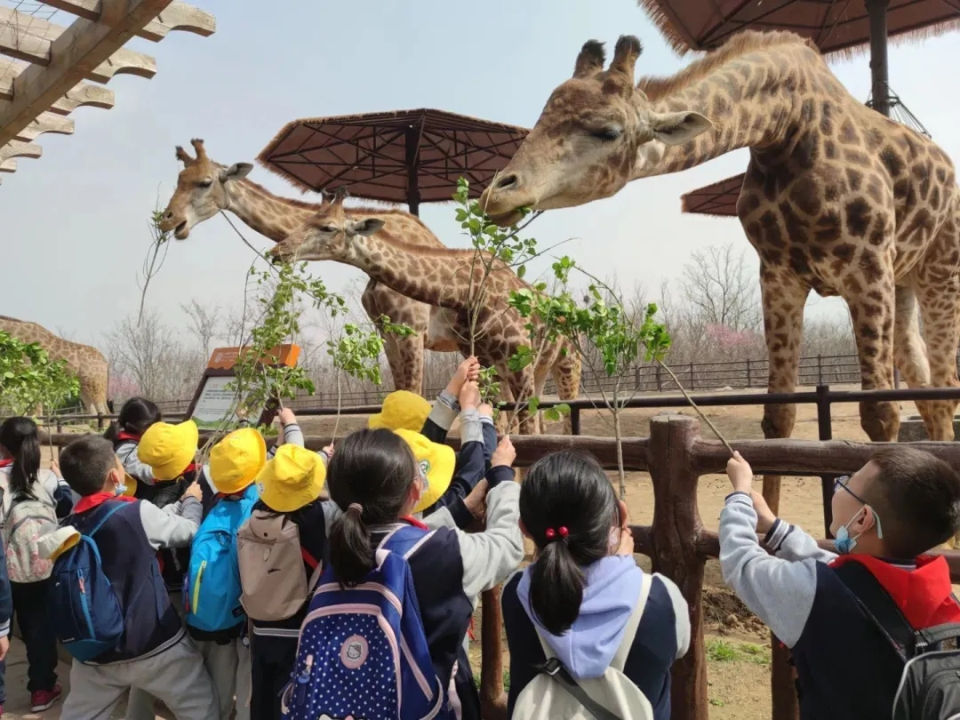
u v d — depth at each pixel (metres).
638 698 1.66
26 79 4.58
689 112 4.00
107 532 2.70
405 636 1.89
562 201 4.19
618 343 2.70
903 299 6.63
